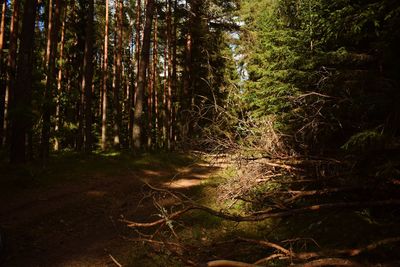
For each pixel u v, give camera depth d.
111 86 36.03
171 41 27.66
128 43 35.38
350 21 7.09
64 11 23.55
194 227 8.25
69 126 21.22
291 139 9.02
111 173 14.98
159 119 35.75
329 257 5.43
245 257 6.39
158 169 16.80
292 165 8.30
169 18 26.25
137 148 19.88
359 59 7.35
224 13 25.05
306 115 8.72
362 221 6.84
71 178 13.35
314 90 9.30
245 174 8.32
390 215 6.95
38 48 24.08
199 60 27.00
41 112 14.68
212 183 12.98
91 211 9.82
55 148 23.67
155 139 32.50
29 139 16.44
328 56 7.96
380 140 6.07
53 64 18.12
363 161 6.83
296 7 12.20
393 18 6.00
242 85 16.11
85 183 12.92
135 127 20.09
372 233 6.28
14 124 13.73
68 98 20.03
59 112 20.27
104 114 25.05
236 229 7.95
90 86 19.88
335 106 7.99
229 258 6.36
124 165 16.61
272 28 13.04
